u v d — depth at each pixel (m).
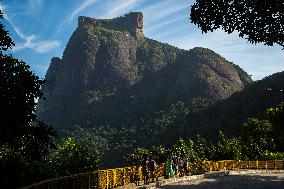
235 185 20.20
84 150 31.72
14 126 10.90
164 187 19.11
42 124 11.97
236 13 12.91
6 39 11.27
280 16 12.34
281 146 67.31
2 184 11.21
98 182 14.85
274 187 18.50
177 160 25.20
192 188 18.59
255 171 36.88
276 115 56.38
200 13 13.45
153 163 19.70
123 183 18.27
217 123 156.50
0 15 11.27
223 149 52.41
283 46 12.88
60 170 26.45
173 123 196.62
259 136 71.12
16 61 11.05
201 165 32.44
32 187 8.41
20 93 10.72
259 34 12.87
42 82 11.29
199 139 58.47
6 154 11.55
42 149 12.20
